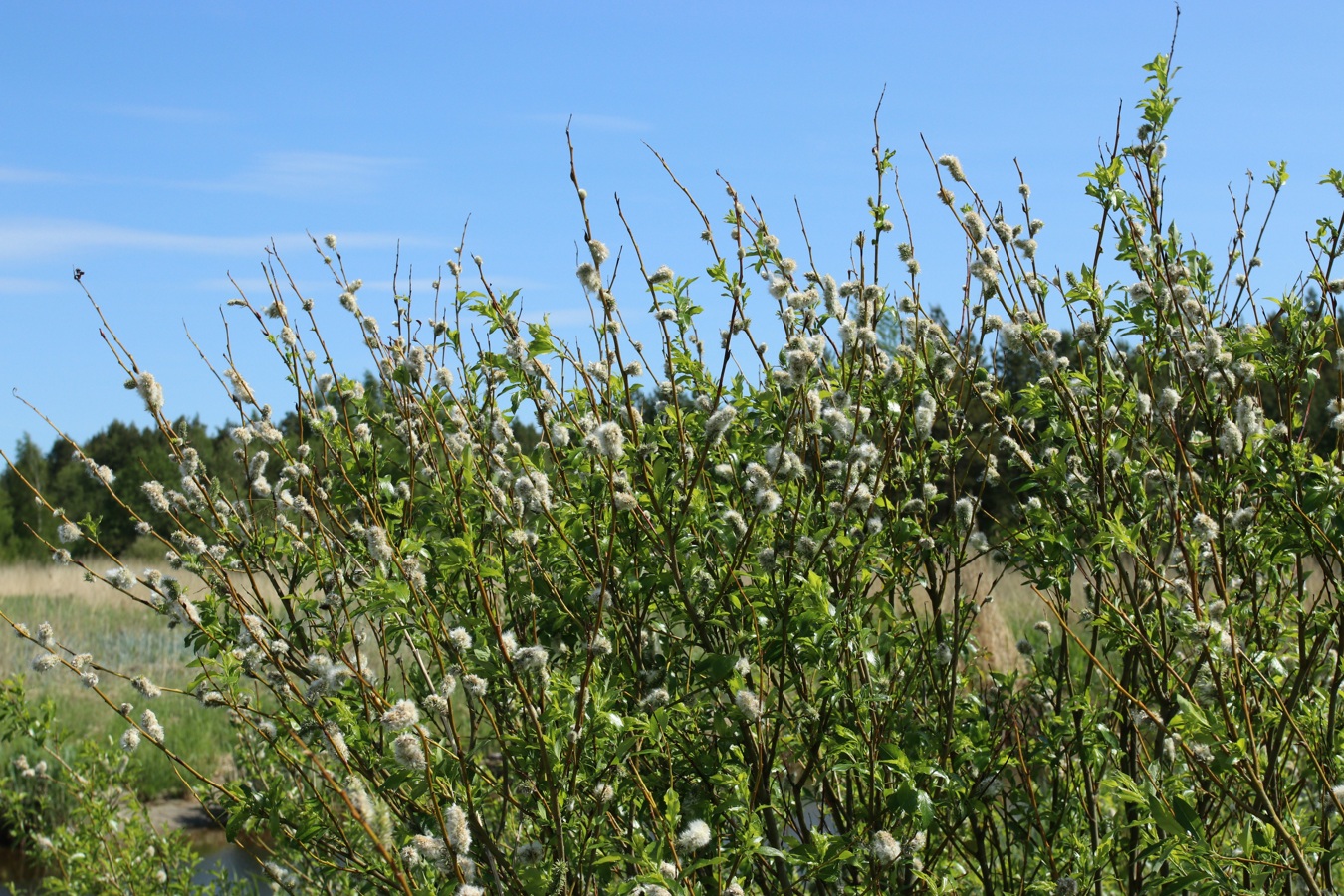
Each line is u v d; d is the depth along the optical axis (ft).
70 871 17.56
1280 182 11.75
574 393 11.58
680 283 9.93
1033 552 10.71
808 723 9.86
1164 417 9.67
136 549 65.98
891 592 10.48
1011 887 10.64
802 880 9.61
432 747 8.29
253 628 9.91
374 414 12.89
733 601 9.59
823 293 10.99
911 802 8.46
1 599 55.83
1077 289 10.03
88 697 38.24
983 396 10.97
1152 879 8.65
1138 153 10.82
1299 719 9.87
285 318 11.53
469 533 8.64
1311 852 8.46
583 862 8.18
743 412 11.03
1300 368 10.34
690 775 9.94
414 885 8.35
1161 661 8.25
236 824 9.75
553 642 10.62
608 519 9.70
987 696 11.80
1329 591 9.98
